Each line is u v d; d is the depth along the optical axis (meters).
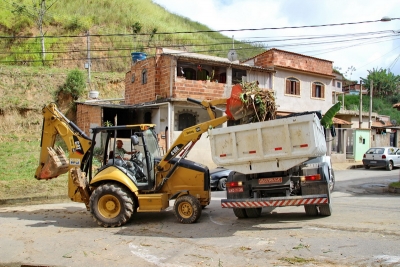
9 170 17.02
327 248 6.20
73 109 27.86
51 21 37.34
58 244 7.23
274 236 7.20
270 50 25.41
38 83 28.52
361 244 6.32
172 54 21.19
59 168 10.41
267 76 25.12
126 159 9.54
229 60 24.36
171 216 9.85
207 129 9.01
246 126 7.79
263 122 7.63
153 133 10.10
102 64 35.66
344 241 6.55
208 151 21.70
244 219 9.12
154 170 9.34
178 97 21.11
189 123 21.83
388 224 7.74
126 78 26.61
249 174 8.46
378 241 6.45
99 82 31.28
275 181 8.18
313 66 27.59
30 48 33.78
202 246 6.75
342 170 23.28
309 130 7.25
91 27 39.19
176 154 9.25
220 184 15.43
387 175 19.89
